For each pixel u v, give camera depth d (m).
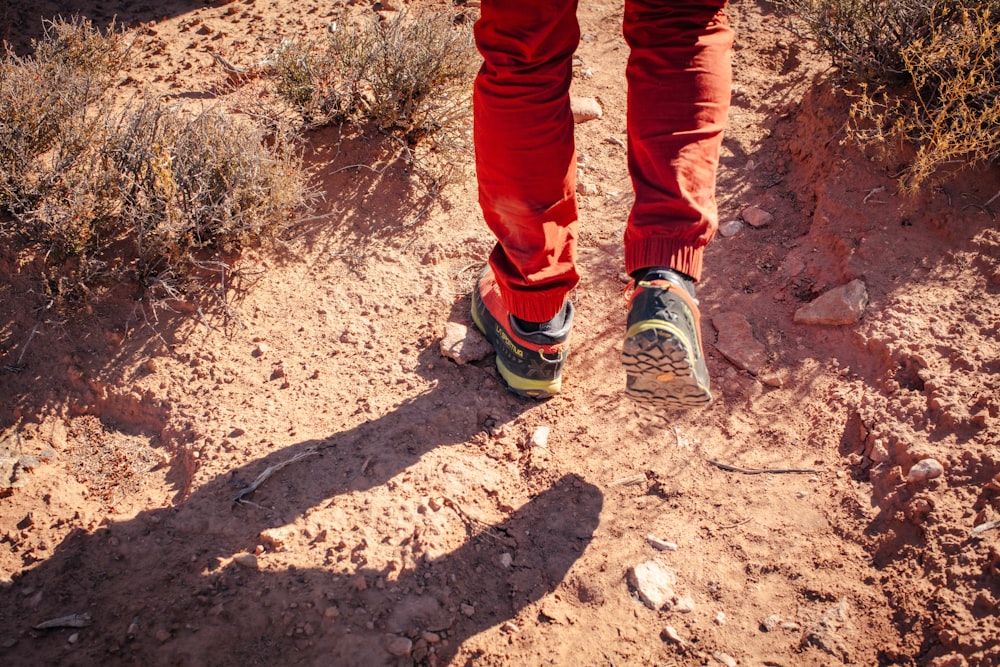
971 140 2.98
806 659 2.14
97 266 2.98
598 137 3.73
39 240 3.00
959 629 2.10
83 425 2.79
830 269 3.04
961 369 2.64
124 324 2.97
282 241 3.21
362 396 2.78
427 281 3.16
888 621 2.19
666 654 2.18
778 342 2.89
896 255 2.97
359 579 2.27
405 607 2.24
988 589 2.16
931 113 3.18
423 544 2.36
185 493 2.53
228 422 2.71
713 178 1.87
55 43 3.72
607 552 2.39
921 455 2.45
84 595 2.29
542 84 1.89
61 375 2.87
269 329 3.00
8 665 2.12
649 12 1.83
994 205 3.04
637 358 1.86
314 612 2.22
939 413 2.54
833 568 2.31
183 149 3.12
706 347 2.89
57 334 2.93
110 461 2.70
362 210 3.38
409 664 2.14
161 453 2.72
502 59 1.85
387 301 3.09
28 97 3.23
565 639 2.21
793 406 2.72
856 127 3.33
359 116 3.69
